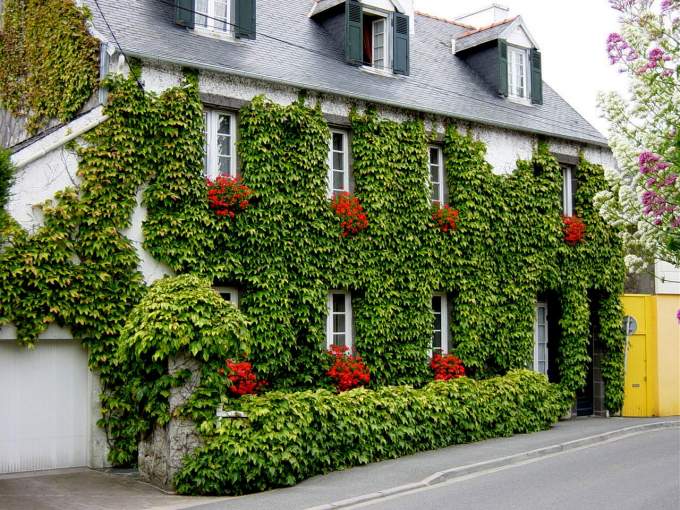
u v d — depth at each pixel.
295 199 14.30
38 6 14.45
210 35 14.81
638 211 9.70
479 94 18.81
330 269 14.70
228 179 13.52
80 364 12.34
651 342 20.03
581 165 19.62
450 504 9.59
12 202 11.67
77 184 12.32
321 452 11.66
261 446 10.68
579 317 19.00
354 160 15.54
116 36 13.05
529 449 13.70
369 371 15.15
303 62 15.67
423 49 19.39
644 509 9.22
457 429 14.58
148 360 10.88
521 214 18.03
